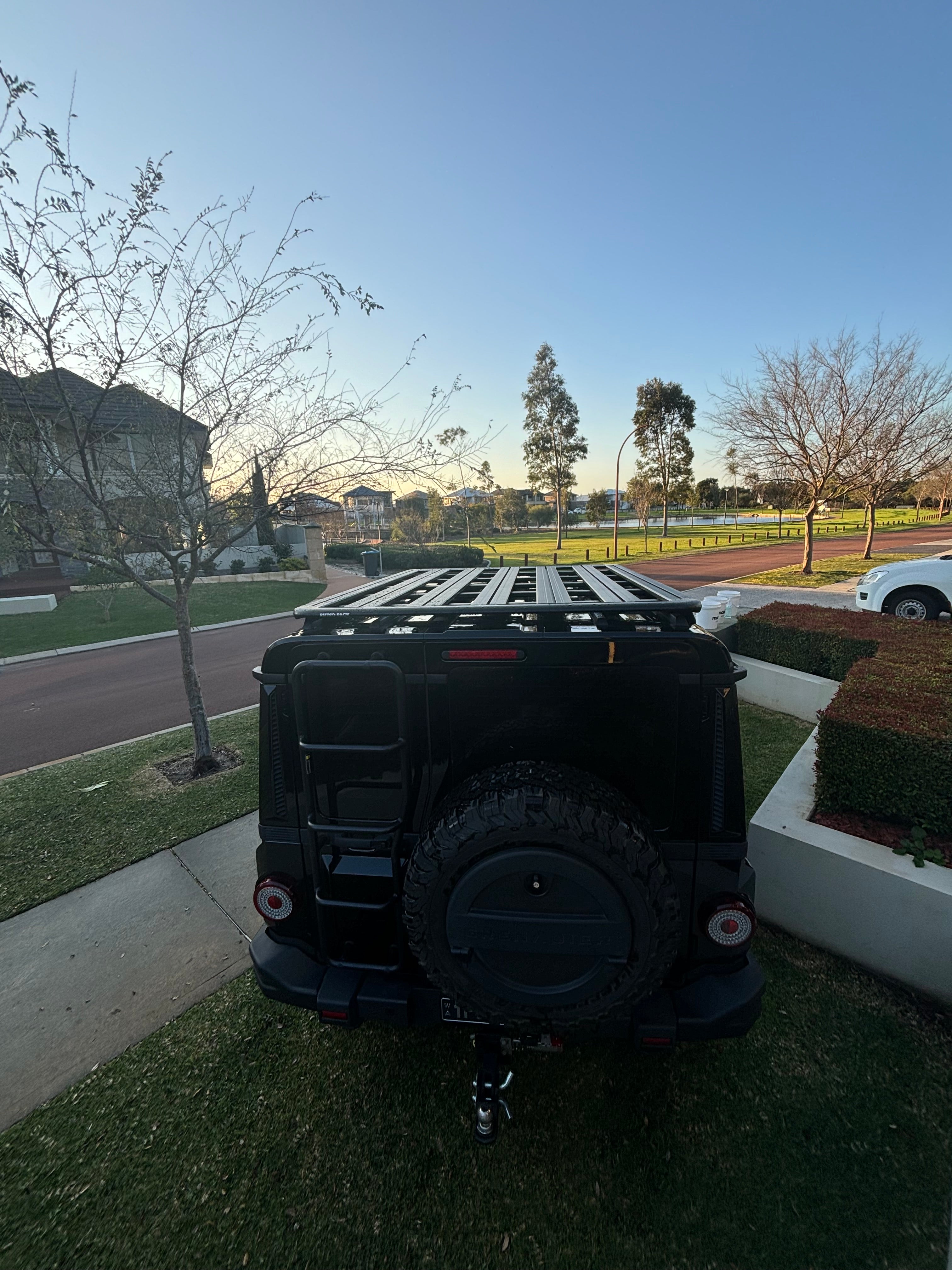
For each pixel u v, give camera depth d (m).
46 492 5.55
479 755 2.16
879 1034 2.73
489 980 1.97
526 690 2.09
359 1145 2.33
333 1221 2.07
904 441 17.20
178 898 4.06
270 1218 2.09
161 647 13.32
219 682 10.10
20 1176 2.28
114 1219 2.12
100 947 3.60
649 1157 2.23
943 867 3.02
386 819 2.23
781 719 6.68
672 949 1.90
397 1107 2.49
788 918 3.41
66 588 20.44
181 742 7.09
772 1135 2.29
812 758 4.41
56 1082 2.68
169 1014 3.06
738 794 2.07
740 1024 2.15
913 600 10.25
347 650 2.16
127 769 6.33
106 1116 2.51
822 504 19.41
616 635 2.02
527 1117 2.40
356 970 2.40
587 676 2.06
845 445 17.52
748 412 18.52
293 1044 2.84
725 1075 2.55
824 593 16.34
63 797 5.69
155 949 3.57
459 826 1.87
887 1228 1.97
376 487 6.36
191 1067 2.74
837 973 3.12
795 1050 2.65
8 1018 3.07
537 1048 2.19
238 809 5.32
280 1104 2.53
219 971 3.37
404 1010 2.24
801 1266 1.88
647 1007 2.15
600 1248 1.96
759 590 17.38
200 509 5.86
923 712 3.62
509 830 1.82
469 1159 2.26
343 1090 2.58
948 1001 2.89
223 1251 2.00
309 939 2.42
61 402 5.03
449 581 3.38
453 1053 2.75
